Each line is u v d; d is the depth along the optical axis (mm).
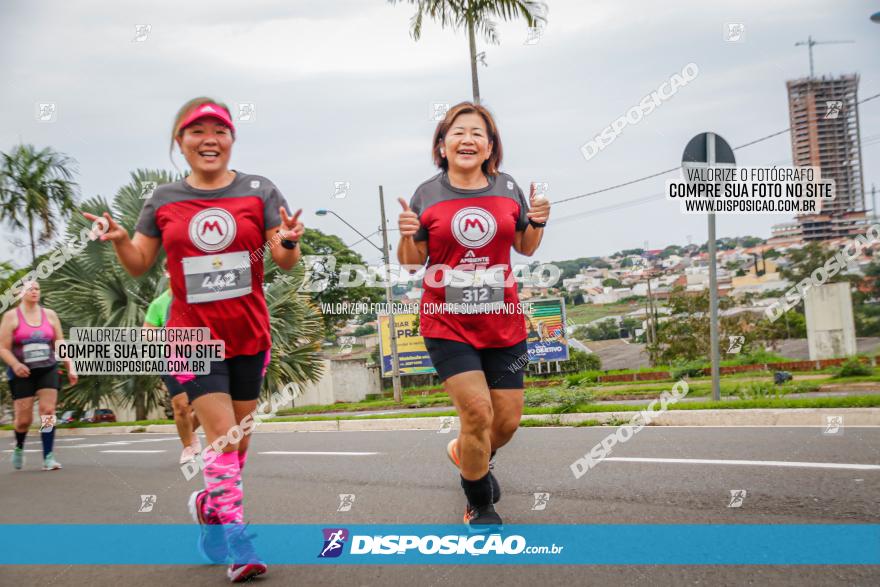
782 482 4398
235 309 3316
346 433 10195
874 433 6352
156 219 3303
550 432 8039
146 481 6270
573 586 2844
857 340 26156
